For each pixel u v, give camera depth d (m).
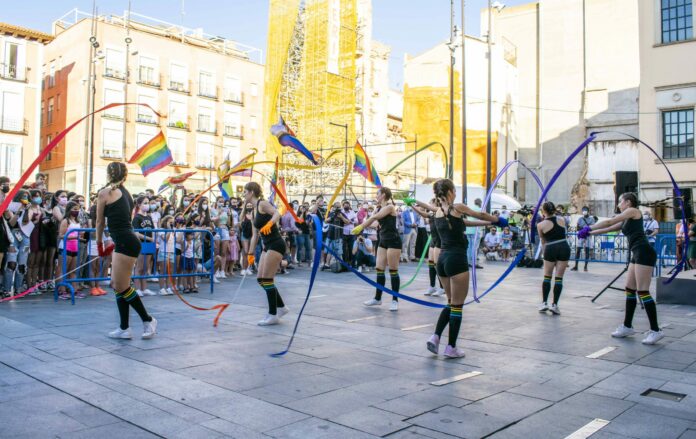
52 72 44.00
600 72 36.56
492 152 36.34
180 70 45.47
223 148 47.84
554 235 8.41
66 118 42.09
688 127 24.59
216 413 3.87
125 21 42.75
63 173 41.62
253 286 11.50
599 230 7.06
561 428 3.67
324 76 32.66
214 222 13.00
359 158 12.03
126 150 41.41
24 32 37.28
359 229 8.27
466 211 5.55
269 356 5.55
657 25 25.38
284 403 4.10
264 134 33.72
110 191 6.00
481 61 37.12
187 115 45.56
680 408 4.12
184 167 44.84
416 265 17.11
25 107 37.81
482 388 4.56
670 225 22.77
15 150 37.38
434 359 5.55
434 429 3.62
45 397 4.16
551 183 6.64
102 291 9.88
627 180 23.73
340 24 33.47
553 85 38.62
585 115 36.59
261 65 51.22
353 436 3.48
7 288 9.20
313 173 30.23
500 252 20.64
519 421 3.79
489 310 8.84
